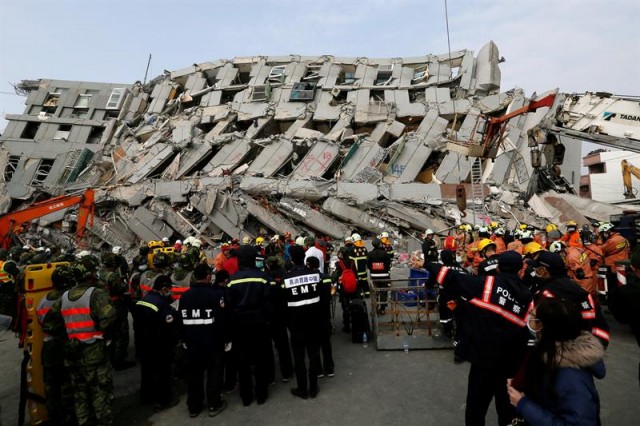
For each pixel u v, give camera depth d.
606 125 11.20
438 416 4.38
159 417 4.73
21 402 4.34
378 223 19.88
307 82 28.67
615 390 4.82
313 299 5.11
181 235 22.14
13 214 13.55
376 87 27.53
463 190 15.85
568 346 2.07
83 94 30.77
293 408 4.78
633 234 9.71
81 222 15.09
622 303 3.17
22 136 28.97
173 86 31.14
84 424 4.10
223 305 4.89
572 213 18.14
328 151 23.58
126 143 27.56
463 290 3.52
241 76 32.84
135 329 5.58
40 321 4.47
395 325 7.14
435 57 28.73
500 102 24.47
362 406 4.71
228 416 4.68
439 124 24.92
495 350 3.28
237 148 25.02
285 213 21.05
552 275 3.78
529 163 21.50
